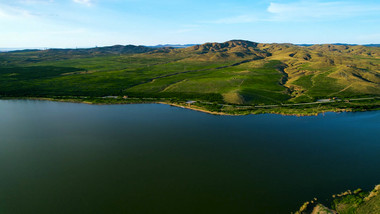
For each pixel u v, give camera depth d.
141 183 51.59
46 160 61.28
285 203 45.03
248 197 46.94
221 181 52.19
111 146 69.25
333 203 44.47
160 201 45.84
